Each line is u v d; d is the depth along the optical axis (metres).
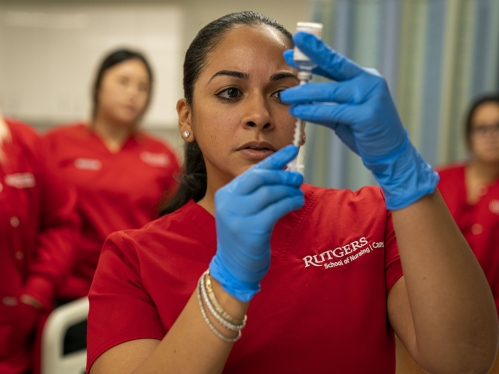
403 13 2.99
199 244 0.94
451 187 2.58
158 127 4.23
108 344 0.86
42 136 2.54
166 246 0.94
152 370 0.75
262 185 0.73
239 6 4.00
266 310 0.88
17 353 2.04
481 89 2.98
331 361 0.88
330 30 3.03
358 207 0.99
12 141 2.03
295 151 0.76
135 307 0.89
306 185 1.03
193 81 0.93
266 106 0.86
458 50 2.99
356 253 0.93
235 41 0.87
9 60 4.18
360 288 0.91
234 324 0.74
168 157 2.69
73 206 2.31
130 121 2.55
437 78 3.00
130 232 0.97
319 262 0.92
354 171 3.00
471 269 0.76
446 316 0.75
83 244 2.41
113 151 2.55
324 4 3.03
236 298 0.74
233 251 0.73
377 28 3.01
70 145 2.52
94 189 2.45
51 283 2.10
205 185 1.08
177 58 4.07
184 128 1.00
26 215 2.01
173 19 4.05
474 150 2.55
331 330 0.88
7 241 1.94
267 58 0.86
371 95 0.72
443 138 3.01
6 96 4.21
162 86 4.11
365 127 0.72
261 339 0.87
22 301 2.02
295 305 0.89
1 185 1.93
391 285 0.92
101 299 0.90
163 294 0.90
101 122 2.57
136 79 2.55
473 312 0.75
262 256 0.73
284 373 0.87
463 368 0.78
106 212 2.45
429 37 3.00
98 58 4.14
